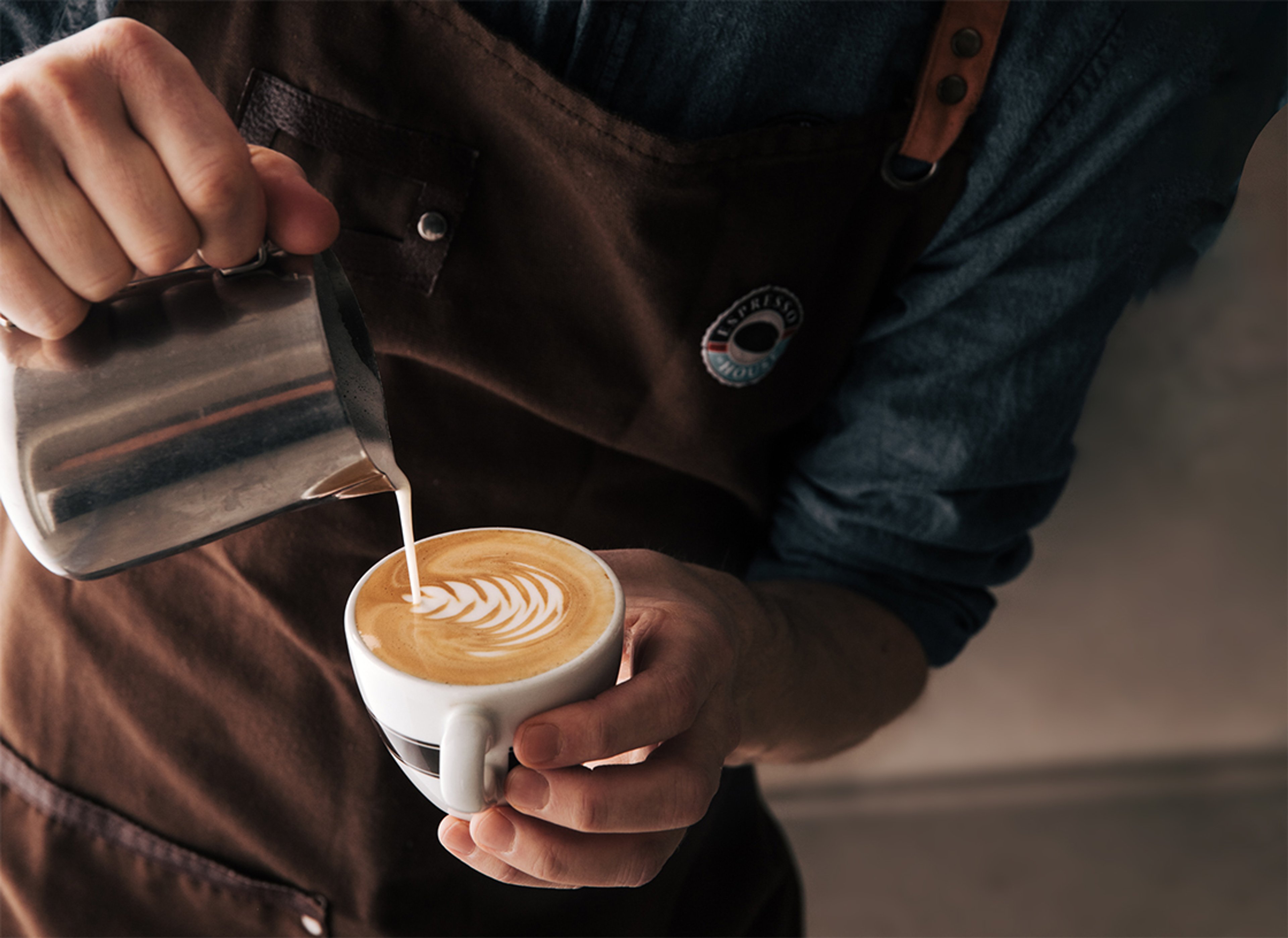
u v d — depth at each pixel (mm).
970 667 2779
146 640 939
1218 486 2615
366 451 583
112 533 563
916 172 793
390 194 786
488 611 632
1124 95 757
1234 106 807
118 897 1006
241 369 552
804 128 750
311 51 757
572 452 897
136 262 501
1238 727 2775
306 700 917
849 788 2848
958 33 729
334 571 888
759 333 825
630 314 817
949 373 899
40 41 807
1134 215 835
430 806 937
